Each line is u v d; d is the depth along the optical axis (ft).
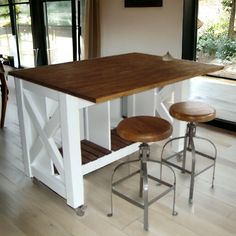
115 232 6.71
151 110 9.96
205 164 9.37
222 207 7.47
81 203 7.30
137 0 13.35
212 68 8.29
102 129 8.57
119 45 14.90
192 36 12.01
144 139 6.20
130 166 9.36
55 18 19.22
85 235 6.64
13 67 23.95
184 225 6.88
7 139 11.47
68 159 6.86
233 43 11.54
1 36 25.18
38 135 7.92
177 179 8.59
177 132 9.80
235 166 9.25
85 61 9.30
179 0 11.97
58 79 7.02
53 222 7.06
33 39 21.21
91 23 15.15
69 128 6.57
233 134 11.55
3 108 12.51
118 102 10.75
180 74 7.55
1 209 7.53
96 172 9.07
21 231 6.81
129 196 7.91
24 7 21.54
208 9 11.66
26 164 8.73
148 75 7.39
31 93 7.76
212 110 7.41
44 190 8.27
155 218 7.11
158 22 12.93
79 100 6.53
